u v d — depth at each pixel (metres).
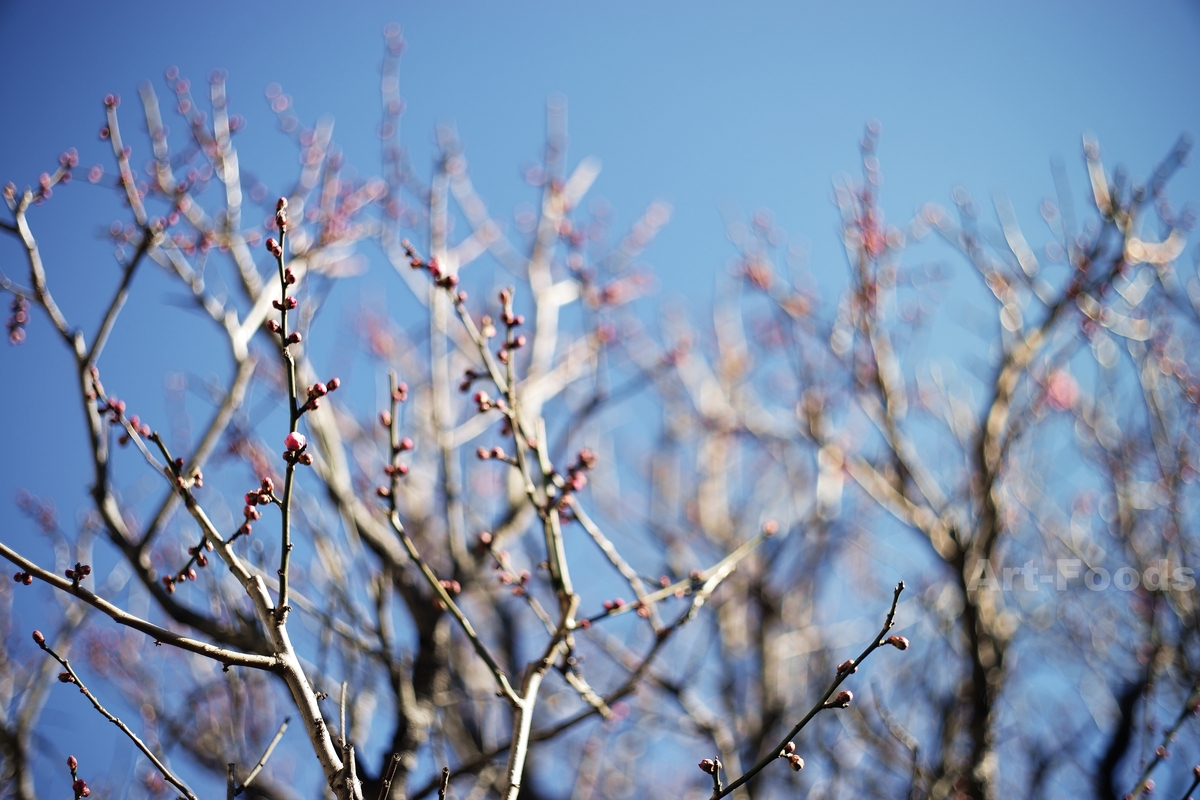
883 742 6.47
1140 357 7.25
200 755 5.59
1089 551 7.60
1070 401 7.49
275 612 2.91
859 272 6.64
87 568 2.74
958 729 6.09
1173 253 6.41
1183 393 7.38
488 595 7.41
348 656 4.78
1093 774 6.38
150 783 5.43
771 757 2.80
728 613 7.79
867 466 6.69
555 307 7.18
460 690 5.89
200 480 3.20
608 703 3.92
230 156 5.58
